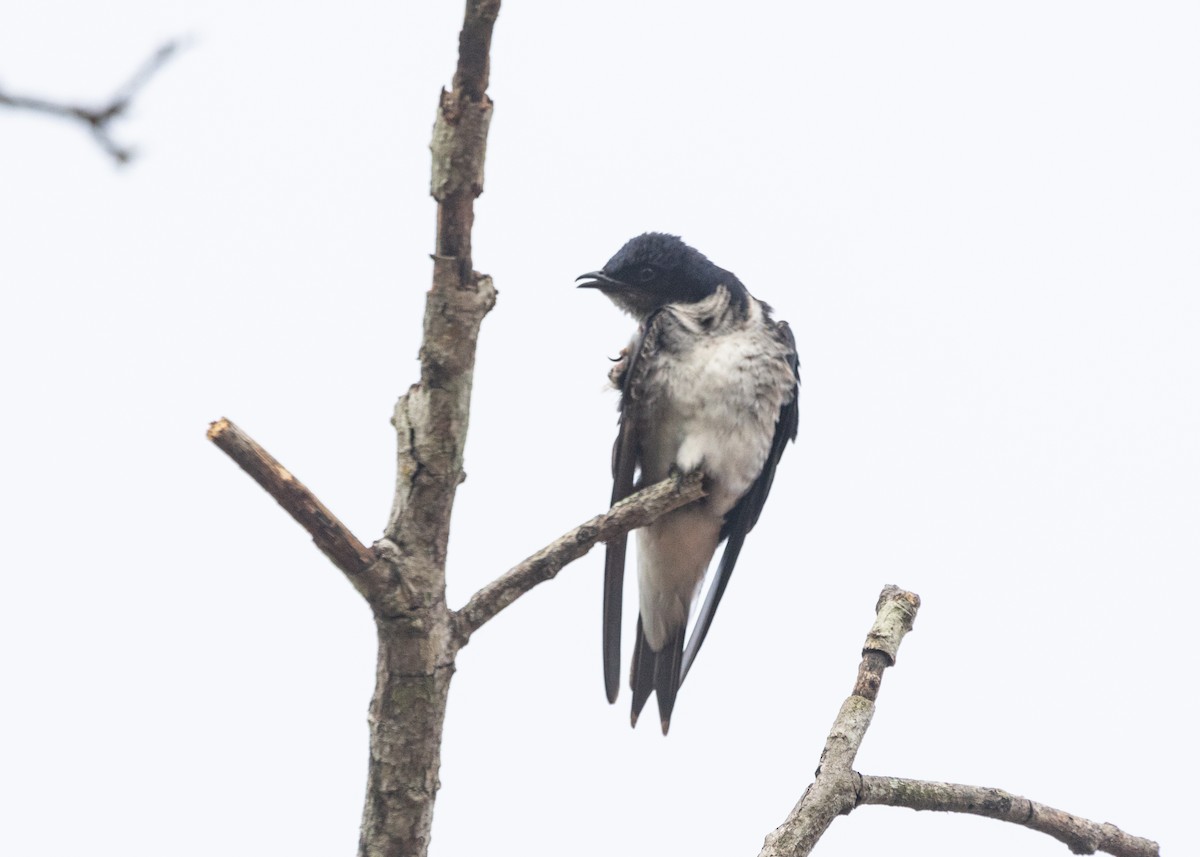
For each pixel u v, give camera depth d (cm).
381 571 685
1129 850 755
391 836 696
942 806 732
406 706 694
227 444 669
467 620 712
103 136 510
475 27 661
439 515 695
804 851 701
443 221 684
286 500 676
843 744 728
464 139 675
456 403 693
